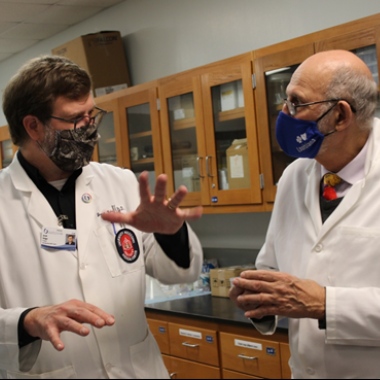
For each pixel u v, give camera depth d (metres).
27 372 1.45
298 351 1.62
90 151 1.54
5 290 1.49
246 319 2.72
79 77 1.50
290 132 1.62
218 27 3.61
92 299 1.48
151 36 4.05
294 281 1.47
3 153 4.10
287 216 1.77
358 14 2.86
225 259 3.81
